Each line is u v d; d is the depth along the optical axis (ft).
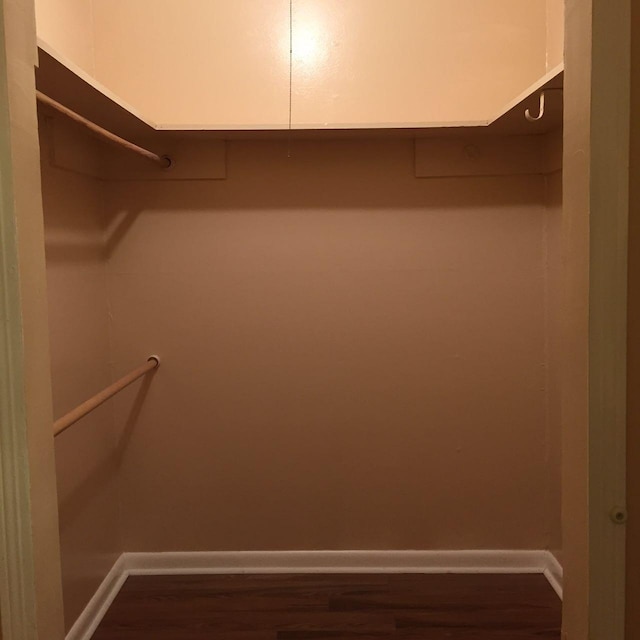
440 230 7.77
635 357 2.91
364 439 7.99
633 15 2.83
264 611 7.23
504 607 7.26
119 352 7.88
